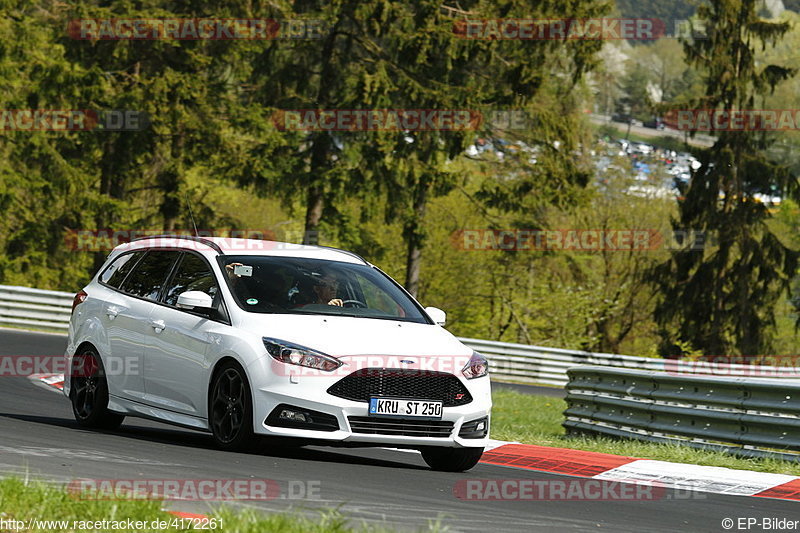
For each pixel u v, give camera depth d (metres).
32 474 24.20
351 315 33.66
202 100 134.62
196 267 35.34
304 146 136.62
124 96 135.12
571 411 53.06
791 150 173.88
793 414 39.69
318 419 30.50
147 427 40.66
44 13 144.12
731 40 153.38
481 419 32.47
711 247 157.38
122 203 149.62
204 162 140.00
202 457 29.77
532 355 111.00
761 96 155.38
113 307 37.34
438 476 31.03
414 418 31.19
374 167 132.25
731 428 42.09
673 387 45.72
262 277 34.19
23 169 152.75
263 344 31.23
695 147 157.75
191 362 33.22
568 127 139.00
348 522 21.22
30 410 43.44
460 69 133.50
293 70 135.38
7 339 82.69
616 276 183.25
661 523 25.36
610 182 177.00
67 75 135.25
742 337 156.12
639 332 187.50
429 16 128.50
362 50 136.50
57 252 156.88
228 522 18.86
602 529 23.70
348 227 136.25
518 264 153.62
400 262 181.75
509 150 140.75
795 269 156.38
